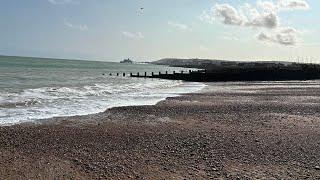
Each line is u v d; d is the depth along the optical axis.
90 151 13.13
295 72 85.94
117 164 11.57
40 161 11.70
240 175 10.55
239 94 38.91
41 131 16.36
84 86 44.47
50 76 62.03
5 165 11.12
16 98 27.31
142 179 10.21
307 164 11.76
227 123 19.75
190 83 66.00
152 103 29.27
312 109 25.80
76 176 10.38
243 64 170.62
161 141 14.96
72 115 21.44
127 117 21.34
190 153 13.05
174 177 10.39
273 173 10.75
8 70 71.31
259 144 14.54
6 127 16.94
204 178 10.30
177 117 21.73
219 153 13.09
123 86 50.03
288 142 14.94
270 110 25.23
